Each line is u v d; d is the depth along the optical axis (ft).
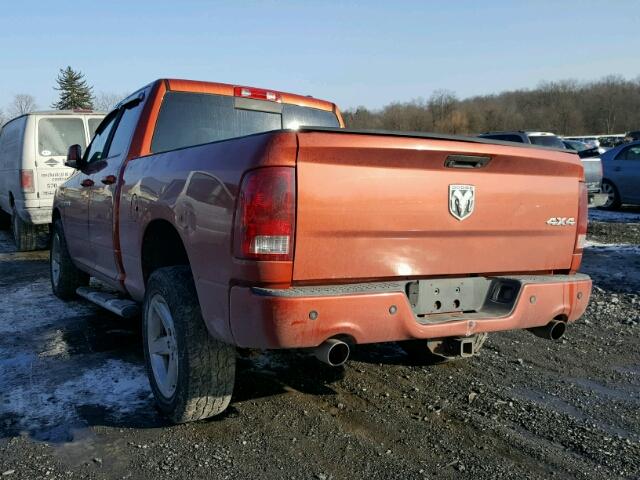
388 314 9.28
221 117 14.85
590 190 45.03
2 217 42.42
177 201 10.75
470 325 10.12
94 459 9.78
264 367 13.98
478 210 10.44
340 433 10.71
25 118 31.24
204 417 10.73
